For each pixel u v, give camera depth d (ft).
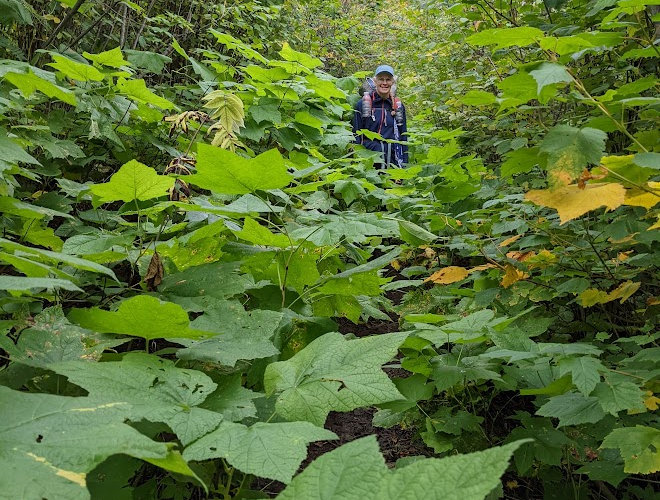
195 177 6.37
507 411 8.34
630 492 6.89
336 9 33.83
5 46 10.79
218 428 3.80
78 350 4.51
